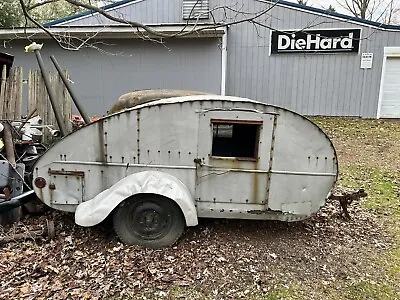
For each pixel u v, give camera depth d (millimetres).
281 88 12367
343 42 11797
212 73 11367
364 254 3730
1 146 4402
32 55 11391
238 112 3496
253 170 3590
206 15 12133
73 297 2891
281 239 3951
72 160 3600
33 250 3537
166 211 3586
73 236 3820
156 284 3086
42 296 2889
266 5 11805
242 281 3172
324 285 3174
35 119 6117
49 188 3643
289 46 12023
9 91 6426
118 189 3488
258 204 3658
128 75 11578
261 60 12234
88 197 3664
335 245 3887
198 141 3545
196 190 3635
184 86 11547
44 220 4195
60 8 16516
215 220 4273
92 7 4082
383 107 12164
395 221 4598
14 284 3025
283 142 3551
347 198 4328
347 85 12102
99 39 11250
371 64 11844
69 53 11469
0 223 3945
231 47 12211
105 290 2984
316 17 11719
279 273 3318
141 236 3633
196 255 3535
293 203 3670
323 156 3598
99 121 3520
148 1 12531
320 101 12320
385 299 3018
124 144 3557
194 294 2984
